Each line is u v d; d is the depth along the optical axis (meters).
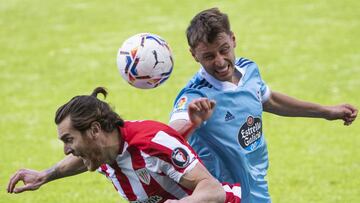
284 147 20.53
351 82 26.45
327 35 32.62
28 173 10.40
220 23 9.95
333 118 11.80
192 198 8.54
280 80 27.16
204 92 10.30
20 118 24.09
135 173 9.09
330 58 29.42
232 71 10.27
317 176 18.28
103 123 8.77
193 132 9.77
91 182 18.34
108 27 35.59
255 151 10.79
